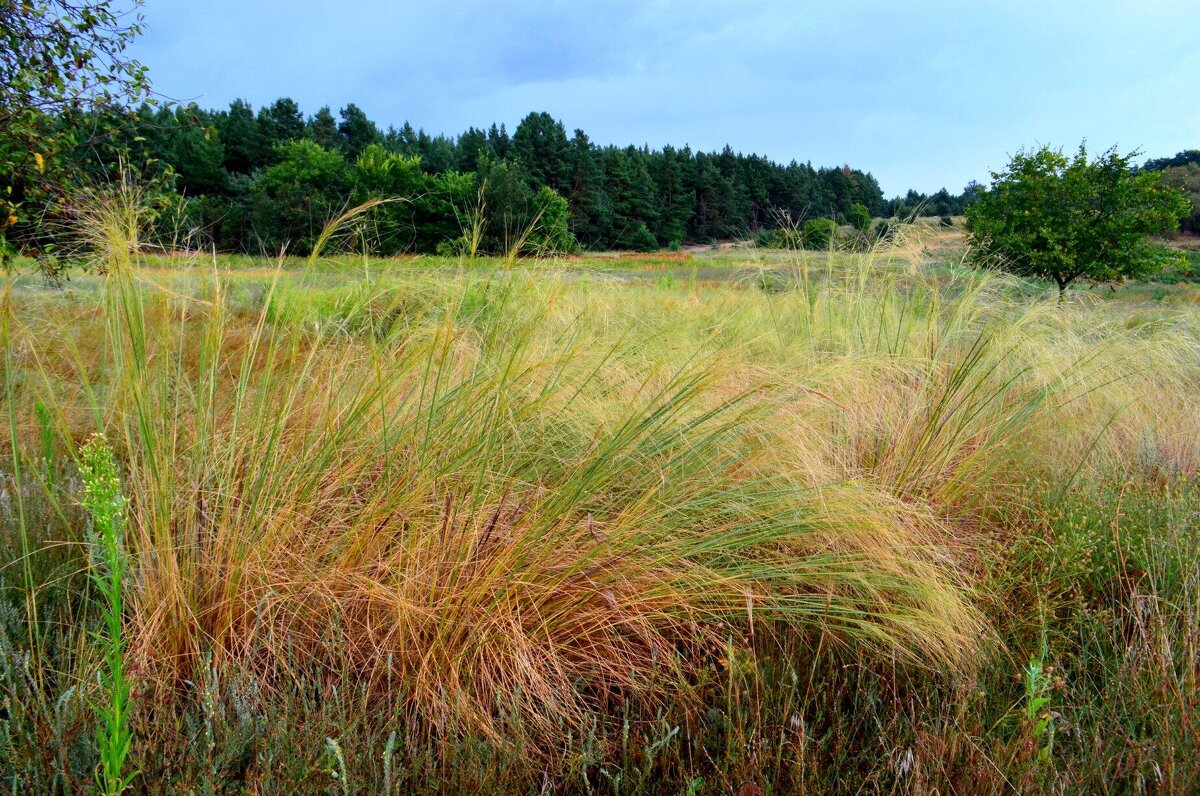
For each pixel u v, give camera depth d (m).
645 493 2.27
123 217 2.37
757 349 3.83
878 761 1.78
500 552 2.09
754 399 2.59
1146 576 2.51
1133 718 1.92
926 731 1.82
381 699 1.89
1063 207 11.45
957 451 3.28
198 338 2.49
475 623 1.99
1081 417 3.80
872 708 1.93
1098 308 5.04
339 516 2.19
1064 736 1.93
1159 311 6.13
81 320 2.69
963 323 4.21
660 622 2.21
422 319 2.70
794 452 2.59
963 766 1.74
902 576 2.24
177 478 2.08
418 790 1.59
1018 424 3.52
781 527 2.29
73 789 1.42
